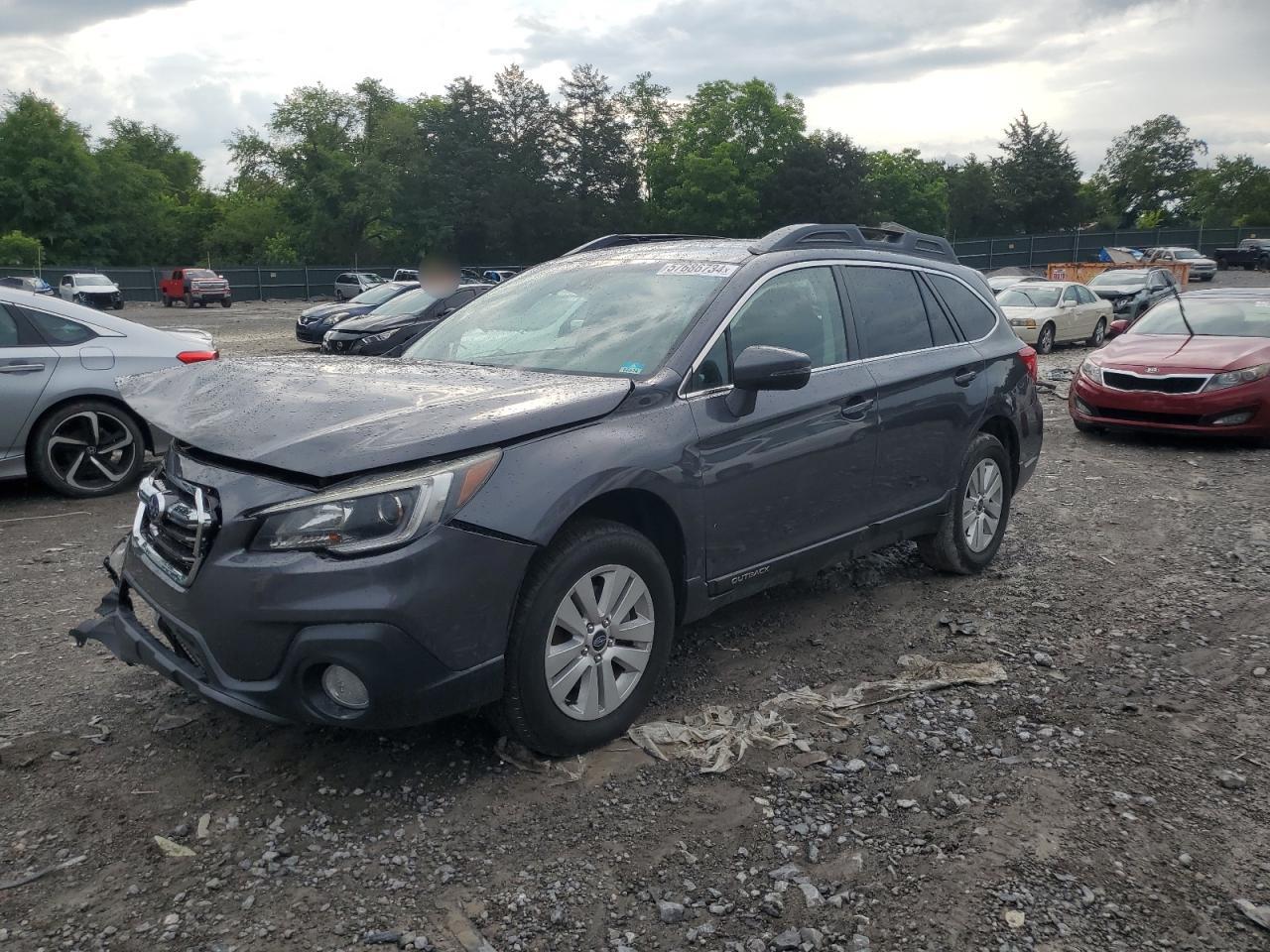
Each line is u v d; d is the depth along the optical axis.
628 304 4.18
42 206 67.00
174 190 105.62
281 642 2.91
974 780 3.33
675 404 3.68
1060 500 7.50
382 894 2.72
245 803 3.15
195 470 3.17
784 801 3.19
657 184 79.19
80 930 2.58
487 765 3.38
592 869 2.84
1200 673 4.24
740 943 2.55
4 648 4.43
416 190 75.25
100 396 7.34
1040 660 4.33
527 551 3.12
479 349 4.33
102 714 3.75
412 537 2.91
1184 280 44.19
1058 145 97.69
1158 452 9.56
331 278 64.81
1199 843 2.99
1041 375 15.81
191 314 45.88
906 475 4.81
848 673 4.20
